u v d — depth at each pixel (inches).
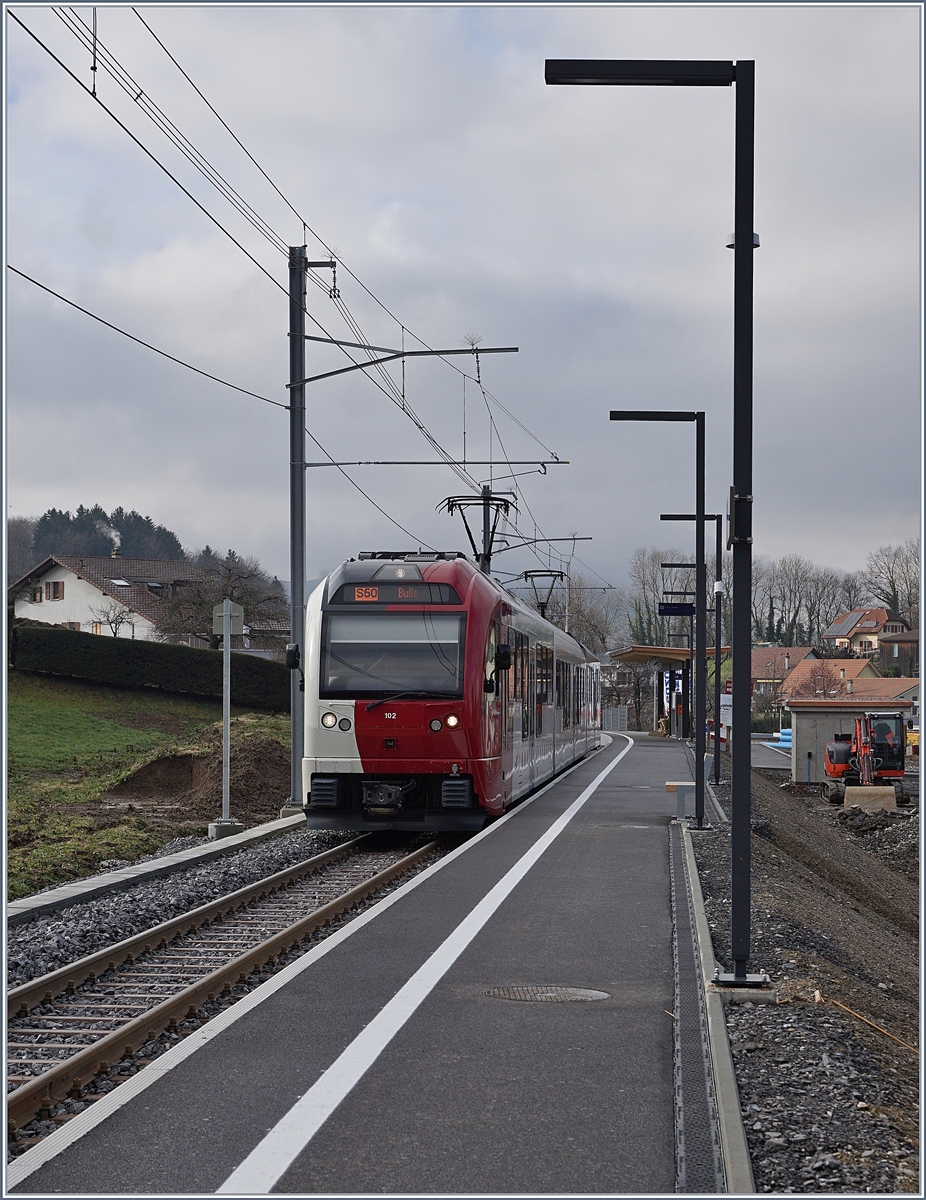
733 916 340.5
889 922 847.1
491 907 465.4
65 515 5570.9
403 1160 215.8
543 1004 322.7
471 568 731.4
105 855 782.5
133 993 377.4
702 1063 271.0
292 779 870.4
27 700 1908.2
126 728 1836.9
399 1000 325.1
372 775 686.5
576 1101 246.2
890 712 1612.9
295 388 860.0
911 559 3976.4
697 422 823.7
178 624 2516.0
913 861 1234.0
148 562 3550.7
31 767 1376.7
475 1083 256.8
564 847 641.0
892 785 1593.3
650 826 745.6
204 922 482.6
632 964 371.2
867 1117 239.5
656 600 3954.2
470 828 690.8
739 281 346.3
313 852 708.7
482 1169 211.9
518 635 837.2
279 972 366.9
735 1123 227.9
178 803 1142.3
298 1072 263.1
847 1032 306.8
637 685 3469.5
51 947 428.8
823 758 1819.6
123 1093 249.3
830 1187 205.2
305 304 868.0
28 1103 259.9
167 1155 217.3
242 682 2091.5
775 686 4124.0
